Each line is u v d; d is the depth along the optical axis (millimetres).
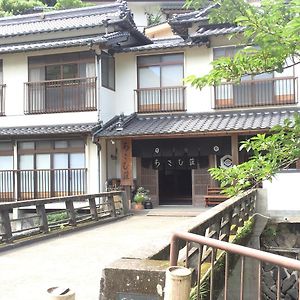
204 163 17750
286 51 4203
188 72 17812
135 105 18422
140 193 17328
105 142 17766
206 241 3471
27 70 18344
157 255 4344
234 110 17125
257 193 12484
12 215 17703
